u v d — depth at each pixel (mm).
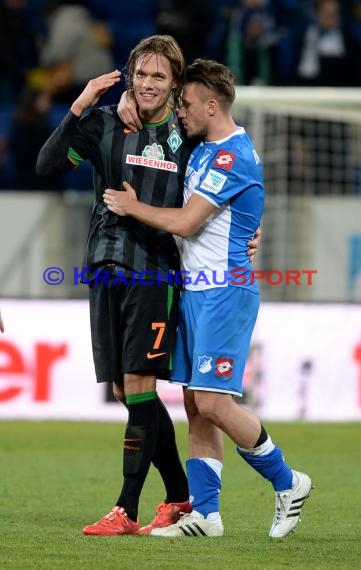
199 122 19109
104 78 18969
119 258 19000
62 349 39344
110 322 19234
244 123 43000
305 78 51156
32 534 18969
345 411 39938
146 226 19047
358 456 31312
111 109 19453
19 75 55156
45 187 48750
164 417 19922
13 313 39312
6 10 55406
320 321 39844
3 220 41812
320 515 21953
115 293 19109
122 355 19188
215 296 18906
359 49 51625
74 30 53688
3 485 25656
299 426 38156
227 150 18891
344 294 41750
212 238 19016
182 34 52031
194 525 19188
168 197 19281
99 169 19344
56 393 39438
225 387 18797
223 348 18828
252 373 39562
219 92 18969
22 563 16297
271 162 43062
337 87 51375
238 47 50938
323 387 39844
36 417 39312
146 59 18719
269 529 20266
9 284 41844
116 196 18703
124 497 19219
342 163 44781
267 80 51031
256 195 19141
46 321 39344
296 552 17625
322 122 44875
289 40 51531
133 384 19219
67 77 53469
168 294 19156
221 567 16172
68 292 41719
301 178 44562
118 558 16781
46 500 23516
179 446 33031
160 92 18797
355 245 41719
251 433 18938
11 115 54031
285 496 19203
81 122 19281
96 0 59562
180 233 18625
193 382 18875
